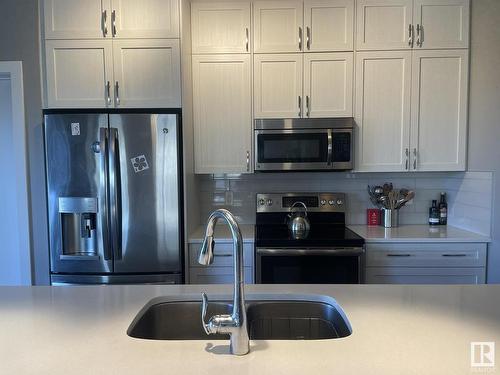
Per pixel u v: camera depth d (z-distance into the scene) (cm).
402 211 306
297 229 261
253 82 270
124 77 246
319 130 265
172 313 139
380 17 264
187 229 251
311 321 138
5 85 267
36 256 250
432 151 269
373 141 270
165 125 238
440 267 248
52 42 245
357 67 267
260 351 93
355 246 240
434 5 261
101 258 240
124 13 243
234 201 308
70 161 238
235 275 94
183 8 247
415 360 88
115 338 101
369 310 120
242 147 273
